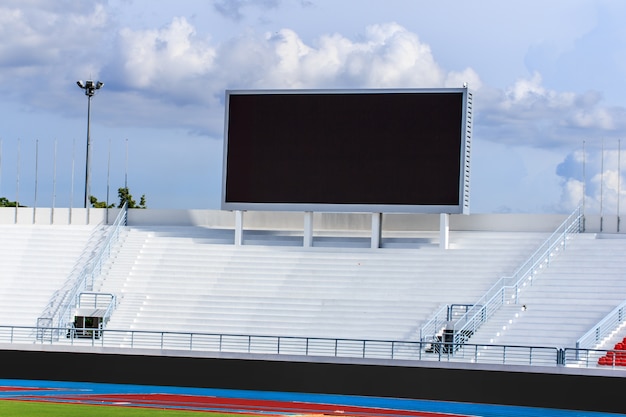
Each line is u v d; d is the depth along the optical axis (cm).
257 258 5800
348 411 4116
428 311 5303
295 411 4081
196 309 5525
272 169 5747
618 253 5388
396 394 4591
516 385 4419
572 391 4344
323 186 5681
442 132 5559
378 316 5325
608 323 4912
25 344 5044
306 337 4806
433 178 5559
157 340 5344
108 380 4950
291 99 5741
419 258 5622
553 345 4888
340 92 5684
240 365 4809
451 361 4634
